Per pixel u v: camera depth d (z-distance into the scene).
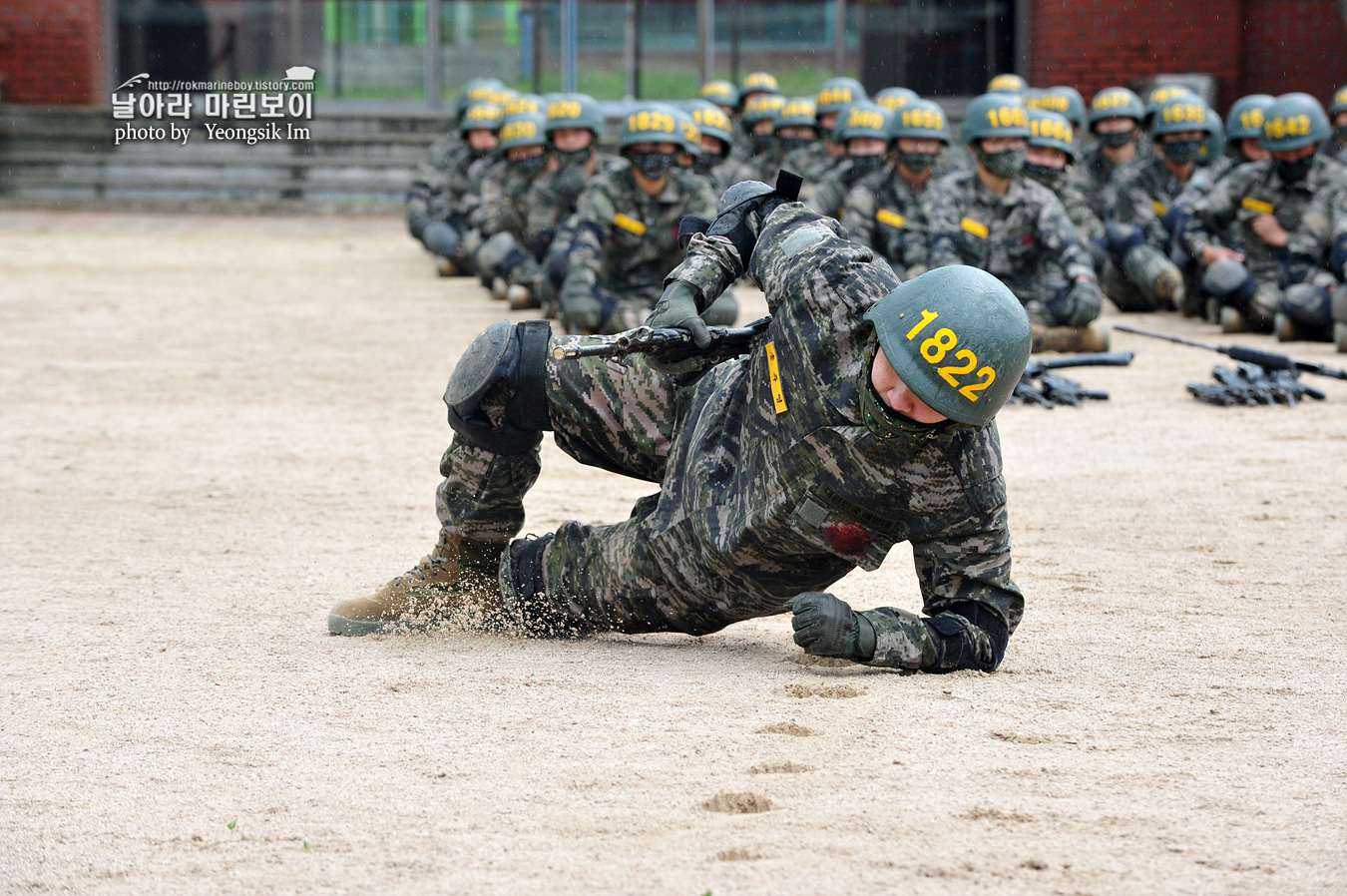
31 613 6.84
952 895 3.66
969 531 5.47
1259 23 38.00
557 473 10.55
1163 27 37.94
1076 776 4.53
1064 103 26.02
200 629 6.54
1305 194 19.08
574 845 3.99
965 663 5.64
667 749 4.79
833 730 4.97
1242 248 19.84
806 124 26.58
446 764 4.67
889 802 4.29
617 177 17.25
